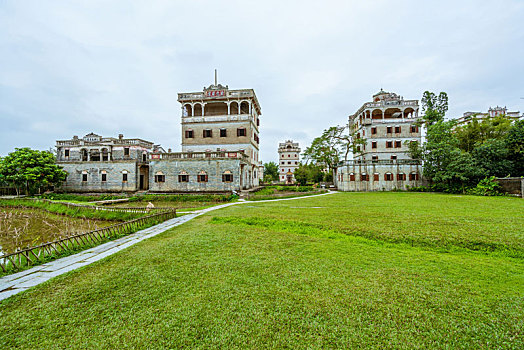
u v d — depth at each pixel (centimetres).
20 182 3322
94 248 980
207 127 3981
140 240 1066
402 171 4000
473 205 1889
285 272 668
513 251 829
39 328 440
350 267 701
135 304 514
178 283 609
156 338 407
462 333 412
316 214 1562
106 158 4150
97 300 534
